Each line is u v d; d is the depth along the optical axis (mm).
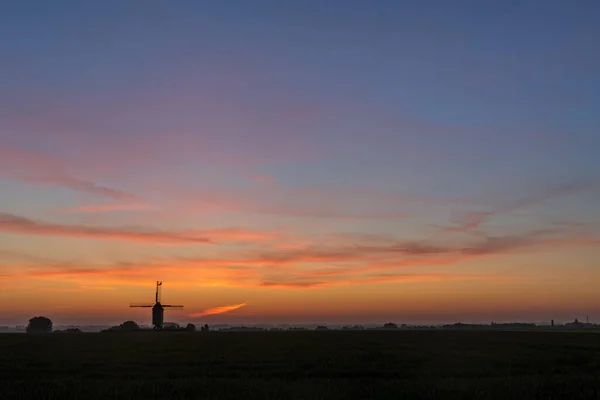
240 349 58781
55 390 28141
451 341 70125
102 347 60906
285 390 28734
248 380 33219
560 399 26328
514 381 31531
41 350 57062
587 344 65500
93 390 28406
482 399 26484
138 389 28656
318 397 26891
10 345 62938
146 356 51000
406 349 58438
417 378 36250
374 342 68312
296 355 52000
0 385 30109
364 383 31859
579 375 36031
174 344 65250
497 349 58469
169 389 29141
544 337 78562
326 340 71812
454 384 30938
